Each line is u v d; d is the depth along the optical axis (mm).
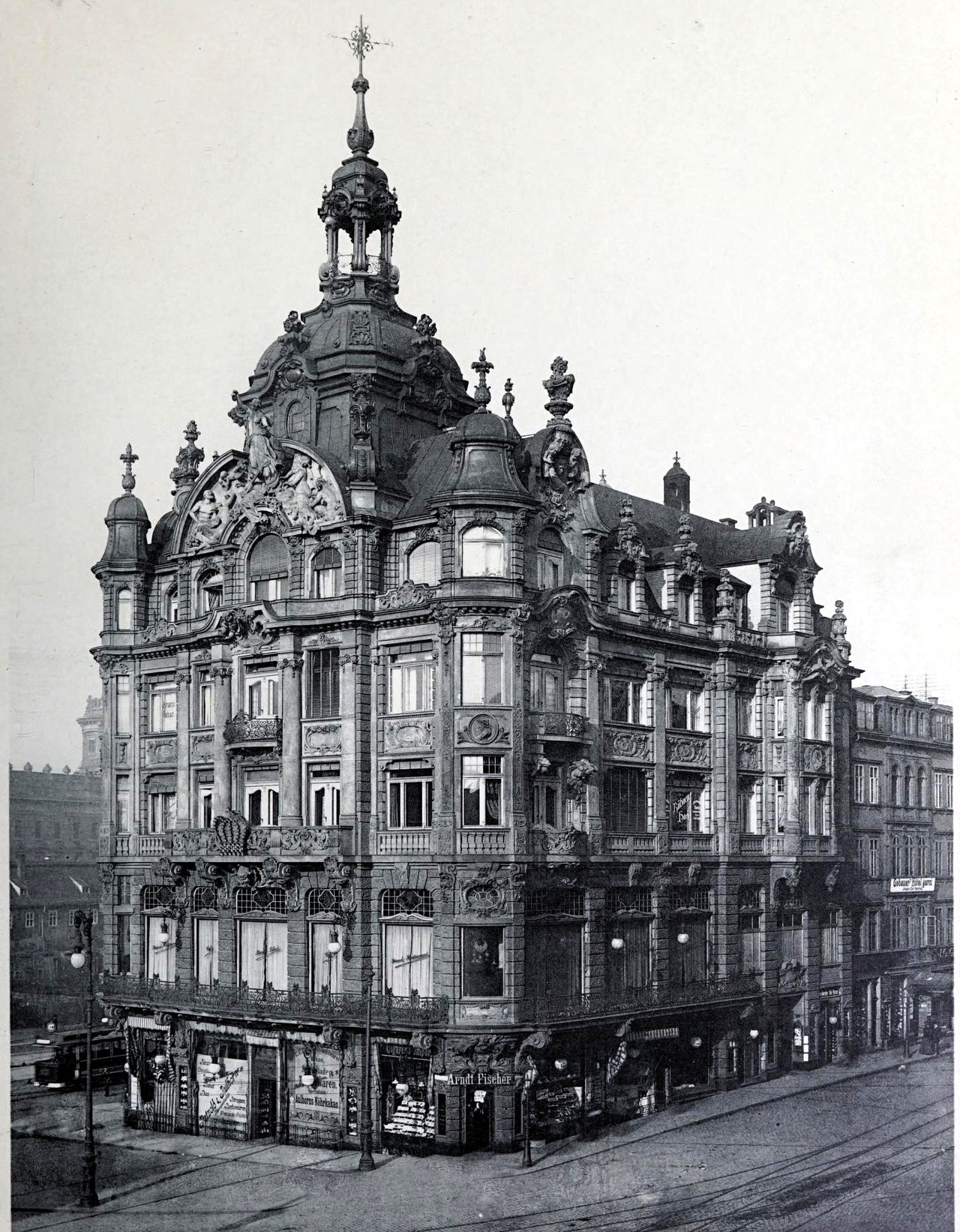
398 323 63156
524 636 55375
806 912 71875
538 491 58938
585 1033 57062
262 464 60781
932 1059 73562
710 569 68562
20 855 81812
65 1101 65812
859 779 76938
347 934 56469
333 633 57938
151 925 65062
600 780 59875
